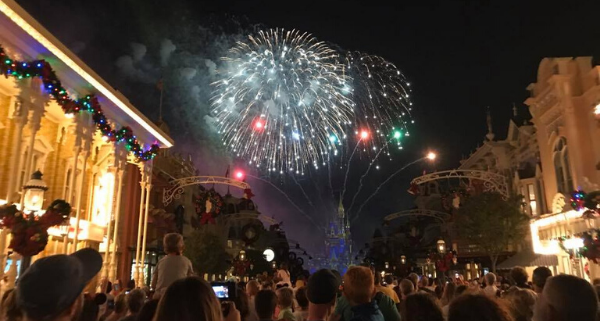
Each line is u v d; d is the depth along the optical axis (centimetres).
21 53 1216
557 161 2692
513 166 3669
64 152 1908
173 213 4069
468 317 276
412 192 2969
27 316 270
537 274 697
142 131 2091
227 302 511
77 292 287
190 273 829
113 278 1836
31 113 1255
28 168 1245
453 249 3525
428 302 393
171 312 295
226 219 5947
